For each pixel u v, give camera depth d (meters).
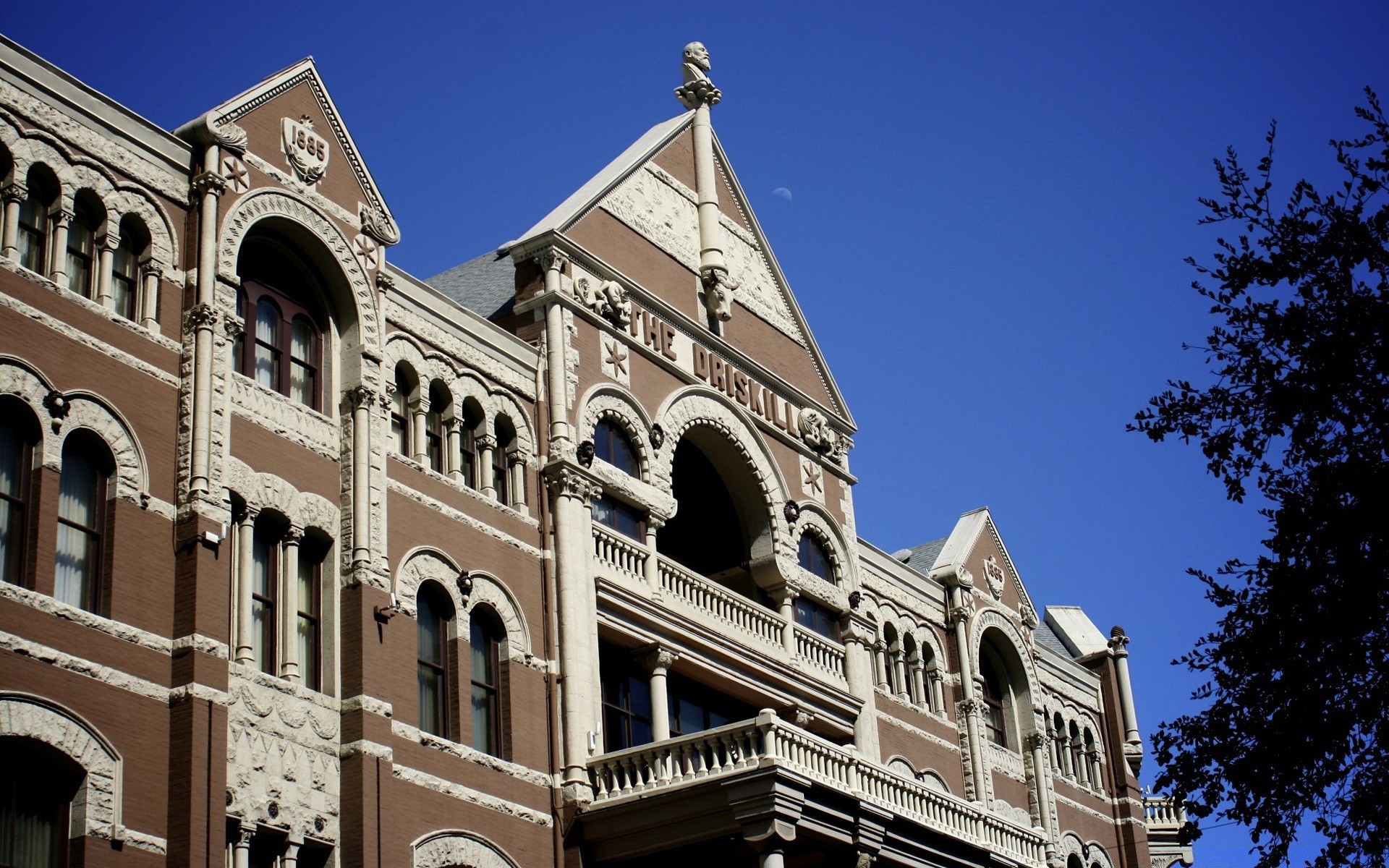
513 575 36.56
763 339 46.47
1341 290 28.50
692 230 45.06
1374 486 27.70
